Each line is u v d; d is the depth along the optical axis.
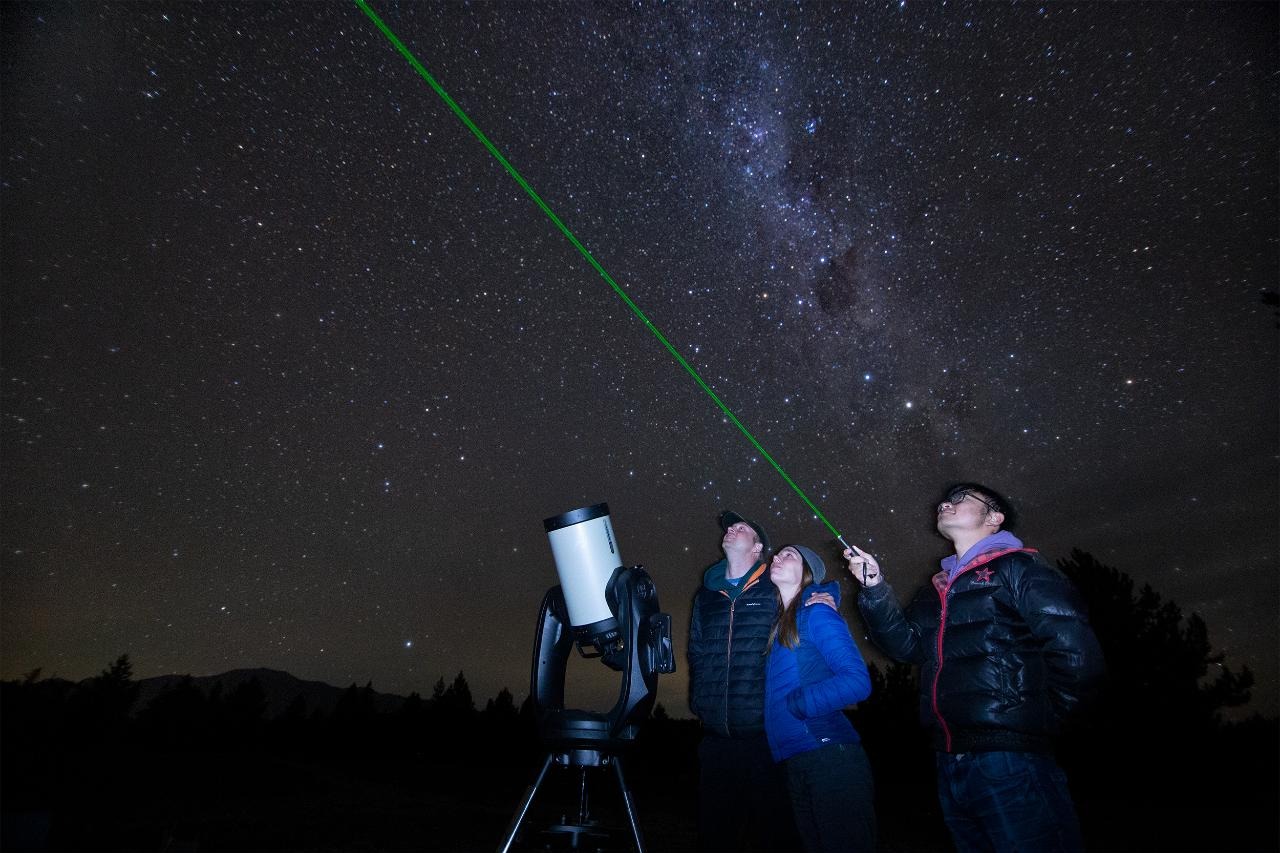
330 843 5.30
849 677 2.35
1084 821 9.13
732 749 2.70
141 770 8.09
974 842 2.23
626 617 2.79
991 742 2.08
